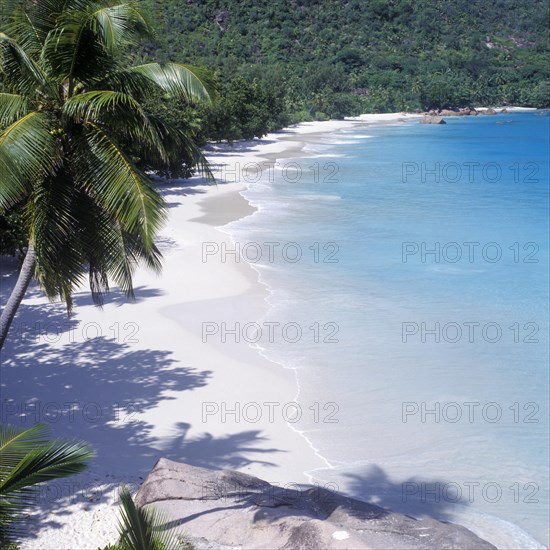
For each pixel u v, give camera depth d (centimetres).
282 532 1216
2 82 1397
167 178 5531
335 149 9019
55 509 1411
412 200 5272
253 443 1764
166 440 1759
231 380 2114
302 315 2695
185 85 1339
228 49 17950
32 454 841
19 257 3114
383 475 1641
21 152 1216
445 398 2030
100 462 1631
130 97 1266
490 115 18075
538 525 1458
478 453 1739
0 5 1361
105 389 2030
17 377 2089
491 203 5209
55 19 1368
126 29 1320
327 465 1675
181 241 3778
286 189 5656
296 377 2148
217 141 8719
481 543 1206
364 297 2939
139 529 769
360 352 2352
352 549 1126
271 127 11519
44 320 2544
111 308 2689
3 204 1221
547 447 1770
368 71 18850
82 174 1309
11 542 832
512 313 2766
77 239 1364
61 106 1336
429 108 18162
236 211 4659
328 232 4119
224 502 1353
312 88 16438
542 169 7225
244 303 2811
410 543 1178
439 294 3003
